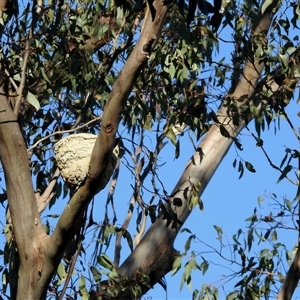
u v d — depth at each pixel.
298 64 11.85
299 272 10.27
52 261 8.97
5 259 10.54
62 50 11.91
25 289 9.02
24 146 9.33
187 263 11.50
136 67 8.28
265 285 11.59
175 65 11.77
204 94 11.65
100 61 12.09
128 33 12.02
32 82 11.62
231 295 11.58
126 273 12.10
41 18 11.84
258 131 11.57
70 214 8.66
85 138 9.92
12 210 9.20
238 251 11.72
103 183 9.51
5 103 9.34
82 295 10.68
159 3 8.27
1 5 10.70
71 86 11.89
